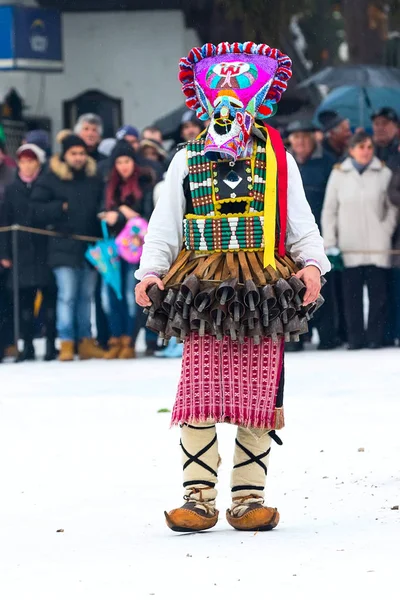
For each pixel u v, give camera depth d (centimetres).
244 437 926
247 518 911
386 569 758
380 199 2420
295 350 2461
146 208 2442
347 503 1008
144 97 3897
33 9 3547
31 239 2494
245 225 905
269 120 2739
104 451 1320
